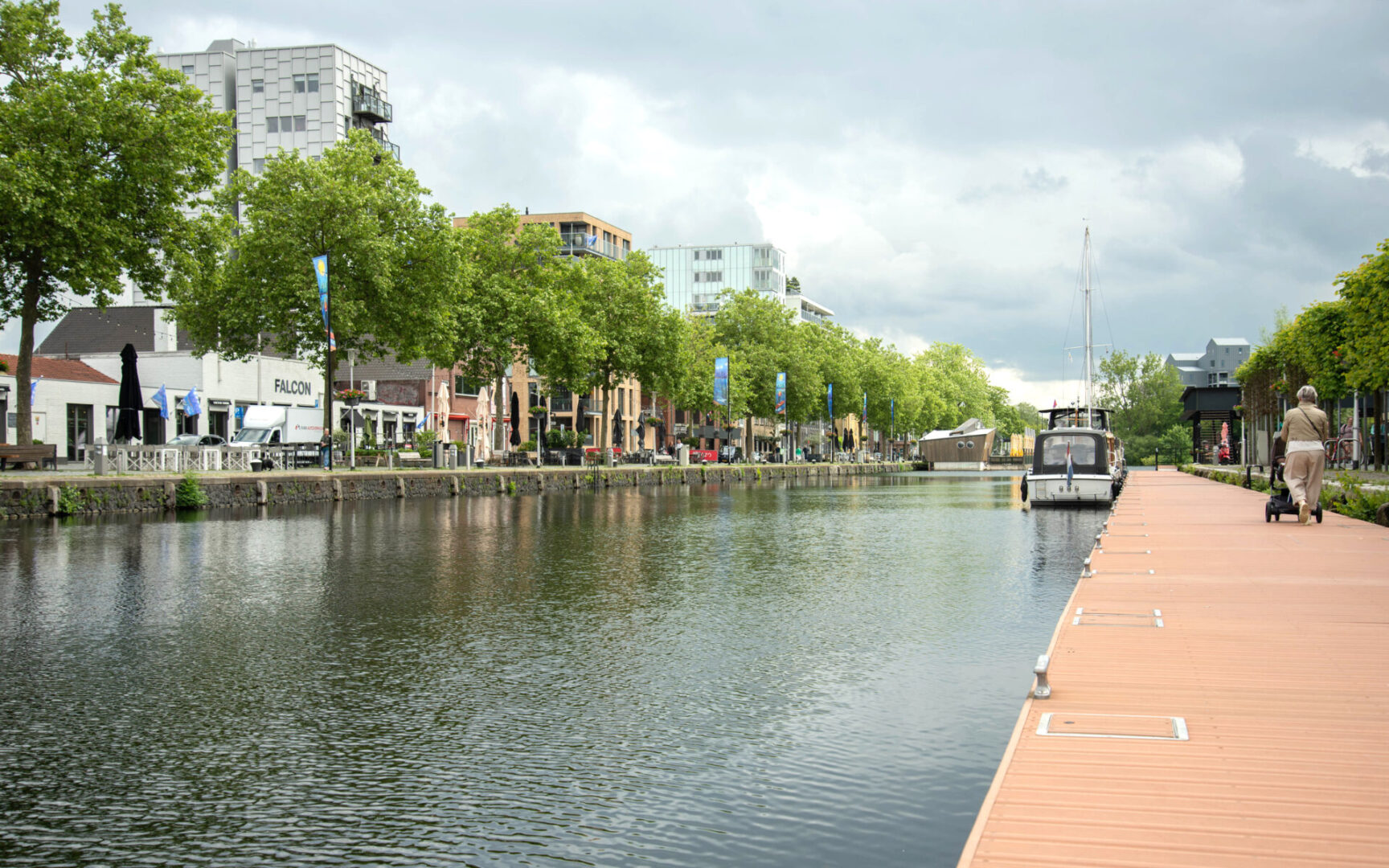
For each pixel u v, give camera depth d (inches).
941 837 236.8
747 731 320.2
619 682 385.7
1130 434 5718.5
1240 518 953.5
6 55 1432.1
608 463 2815.0
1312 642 358.9
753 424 5236.2
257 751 305.1
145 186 1464.1
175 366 2554.1
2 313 1440.7
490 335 2396.7
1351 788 212.5
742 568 740.0
